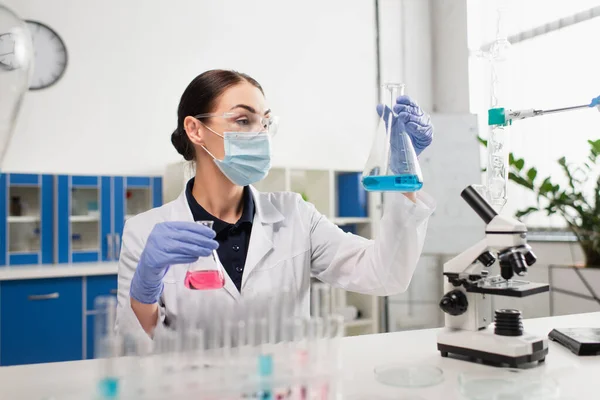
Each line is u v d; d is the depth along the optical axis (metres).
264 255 1.46
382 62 4.51
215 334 0.90
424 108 4.67
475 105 4.36
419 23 4.69
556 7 3.65
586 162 3.31
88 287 2.96
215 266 1.19
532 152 3.75
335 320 0.92
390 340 1.34
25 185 3.05
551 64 3.67
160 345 0.86
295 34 4.17
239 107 1.42
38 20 3.33
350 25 4.40
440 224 3.90
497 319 1.14
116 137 3.53
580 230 3.11
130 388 0.80
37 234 3.16
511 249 1.10
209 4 3.86
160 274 1.18
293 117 4.13
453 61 4.54
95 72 3.48
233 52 3.93
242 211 1.54
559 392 0.92
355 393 0.94
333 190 3.86
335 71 4.32
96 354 0.85
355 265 1.45
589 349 1.18
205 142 1.46
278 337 0.92
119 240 3.23
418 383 0.98
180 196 1.57
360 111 4.41
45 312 2.86
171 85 3.71
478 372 1.07
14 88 1.18
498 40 1.76
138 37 3.62
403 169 1.17
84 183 3.15
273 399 0.83
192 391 0.80
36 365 1.15
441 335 1.18
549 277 3.41
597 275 3.06
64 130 3.38
